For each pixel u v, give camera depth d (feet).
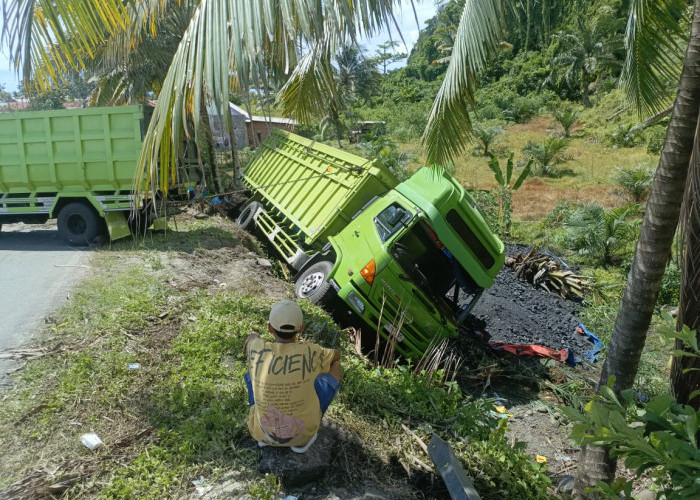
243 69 11.48
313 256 30.73
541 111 163.63
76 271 27.73
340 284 25.93
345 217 30.25
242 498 12.26
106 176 32.63
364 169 30.73
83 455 13.48
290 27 11.32
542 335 33.65
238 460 13.42
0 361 17.70
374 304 24.95
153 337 20.12
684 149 12.41
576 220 52.49
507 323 34.04
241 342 19.93
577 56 130.11
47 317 21.24
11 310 22.13
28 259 30.14
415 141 140.97
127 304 22.76
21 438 13.94
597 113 139.13
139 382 16.88
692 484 7.13
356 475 13.87
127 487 12.19
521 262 46.34
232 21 11.57
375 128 153.48
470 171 95.30
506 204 57.88
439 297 26.43
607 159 103.19
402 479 14.30
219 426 14.57
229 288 27.27
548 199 73.77
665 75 19.20
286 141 45.60
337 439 14.89
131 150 32.09
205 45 12.04
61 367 17.46
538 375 27.78
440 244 25.73
